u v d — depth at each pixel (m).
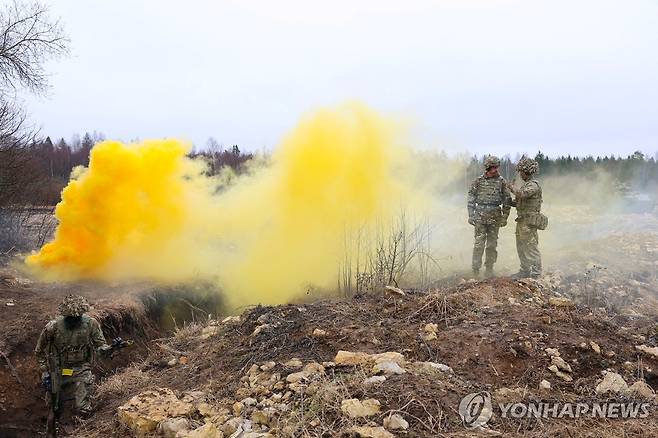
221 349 6.31
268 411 4.14
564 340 5.34
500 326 5.65
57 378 5.36
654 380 4.86
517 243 8.76
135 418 4.44
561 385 4.64
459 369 4.87
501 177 9.00
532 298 6.93
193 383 5.53
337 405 4.02
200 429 3.98
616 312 7.33
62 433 5.34
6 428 5.80
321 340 5.75
